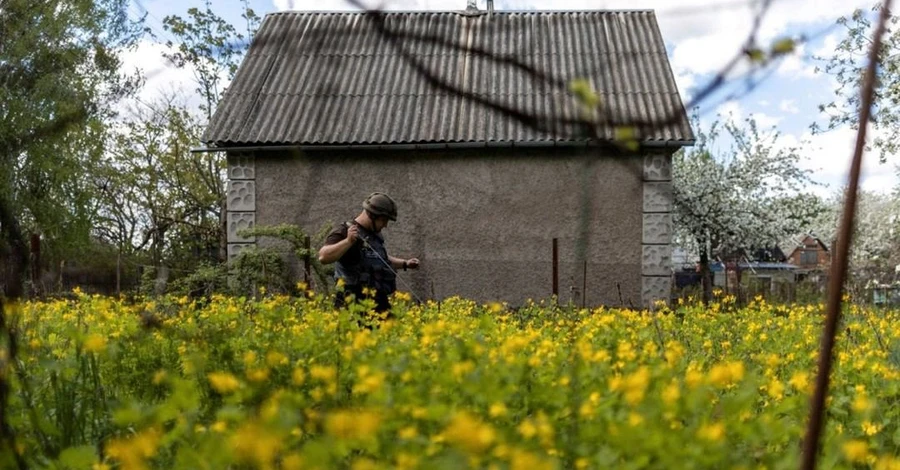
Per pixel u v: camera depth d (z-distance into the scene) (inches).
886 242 941.8
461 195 546.9
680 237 954.7
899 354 179.5
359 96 574.2
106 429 109.3
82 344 119.3
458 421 67.9
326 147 534.3
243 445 68.1
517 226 542.3
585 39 618.2
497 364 100.0
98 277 467.2
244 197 546.0
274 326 150.6
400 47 64.4
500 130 536.7
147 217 1160.2
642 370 94.3
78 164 834.2
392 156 549.0
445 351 120.6
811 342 189.8
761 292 573.0
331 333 136.6
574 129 50.9
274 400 82.4
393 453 72.6
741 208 919.0
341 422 69.0
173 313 241.3
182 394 81.0
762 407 121.6
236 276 463.5
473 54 61.3
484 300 541.0
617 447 73.2
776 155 927.7
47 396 120.4
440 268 545.3
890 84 690.8
